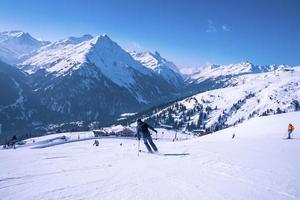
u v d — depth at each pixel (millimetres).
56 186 10109
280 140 36406
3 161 16172
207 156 17828
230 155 18531
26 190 9555
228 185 10711
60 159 16828
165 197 9031
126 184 10492
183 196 9188
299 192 10031
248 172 13133
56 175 12047
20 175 11945
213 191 9844
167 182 10914
